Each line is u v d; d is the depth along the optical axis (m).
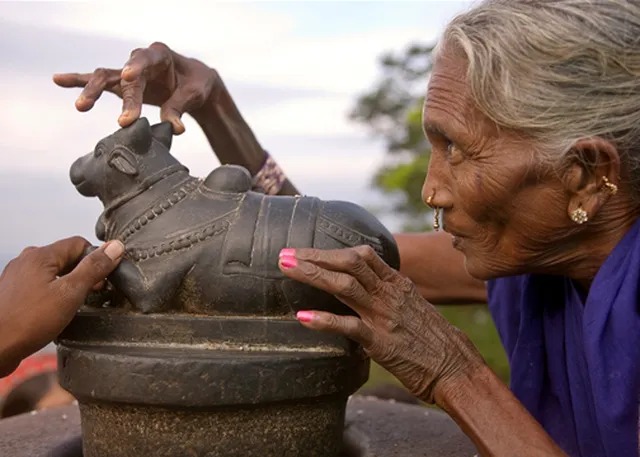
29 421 1.67
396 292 1.08
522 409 1.11
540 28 1.04
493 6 1.10
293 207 1.16
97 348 1.12
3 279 1.12
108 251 1.13
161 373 1.05
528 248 1.17
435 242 1.68
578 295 1.26
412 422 1.63
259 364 1.07
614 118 1.06
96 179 1.18
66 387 1.14
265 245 1.12
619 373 1.13
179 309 1.15
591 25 1.04
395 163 3.93
